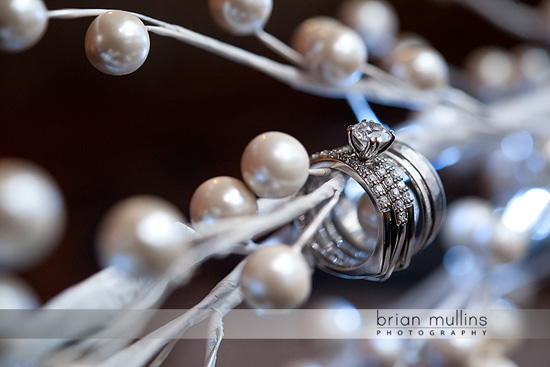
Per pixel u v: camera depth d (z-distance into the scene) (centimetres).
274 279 13
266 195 14
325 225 15
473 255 20
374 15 21
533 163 21
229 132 27
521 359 21
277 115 28
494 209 22
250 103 28
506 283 21
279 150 14
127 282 12
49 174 24
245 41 27
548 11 24
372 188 14
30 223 10
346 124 28
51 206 10
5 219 10
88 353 13
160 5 23
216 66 28
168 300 21
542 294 22
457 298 19
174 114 27
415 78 18
